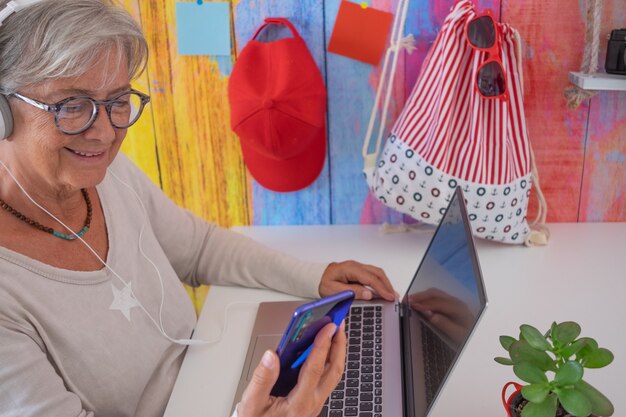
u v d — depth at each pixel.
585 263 1.27
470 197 1.28
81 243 0.98
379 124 1.42
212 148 1.47
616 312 1.11
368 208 1.49
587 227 1.43
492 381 0.98
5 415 0.81
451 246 0.98
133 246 1.07
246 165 1.46
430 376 0.88
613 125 1.36
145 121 1.45
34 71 0.77
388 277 1.27
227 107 1.43
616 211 1.43
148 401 1.00
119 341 0.96
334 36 1.35
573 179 1.42
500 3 1.30
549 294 1.17
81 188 0.92
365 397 0.95
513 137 1.27
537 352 0.78
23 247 0.90
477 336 1.07
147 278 1.07
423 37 1.34
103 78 0.81
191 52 1.38
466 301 0.84
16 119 0.82
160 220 1.22
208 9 1.35
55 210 0.95
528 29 1.31
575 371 0.72
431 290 1.01
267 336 1.09
